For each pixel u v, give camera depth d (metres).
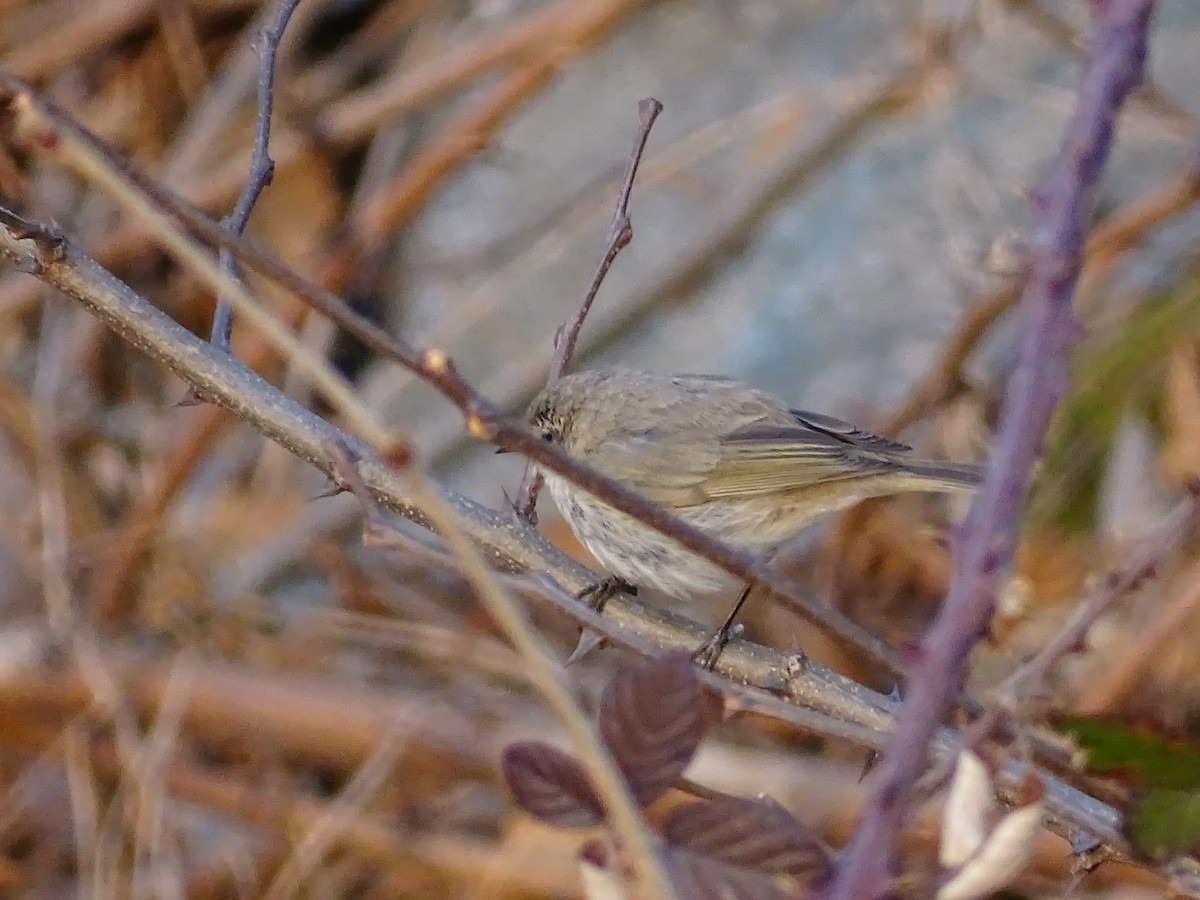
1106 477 9.16
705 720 2.96
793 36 14.89
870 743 3.58
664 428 8.85
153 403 13.63
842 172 14.50
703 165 14.21
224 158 14.00
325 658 12.02
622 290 13.87
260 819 11.01
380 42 14.26
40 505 12.16
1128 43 2.82
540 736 10.75
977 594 2.68
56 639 11.03
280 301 13.54
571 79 15.16
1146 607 9.41
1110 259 9.99
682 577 8.14
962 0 12.26
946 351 10.67
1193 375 8.65
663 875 2.65
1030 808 2.81
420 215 14.67
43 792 11.70
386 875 10.98
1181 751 3.40
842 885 2.57
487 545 6.42
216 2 14.28
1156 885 8.03
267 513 13.13
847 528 11.30
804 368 13.55
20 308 12.82
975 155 13.32
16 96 2.94
